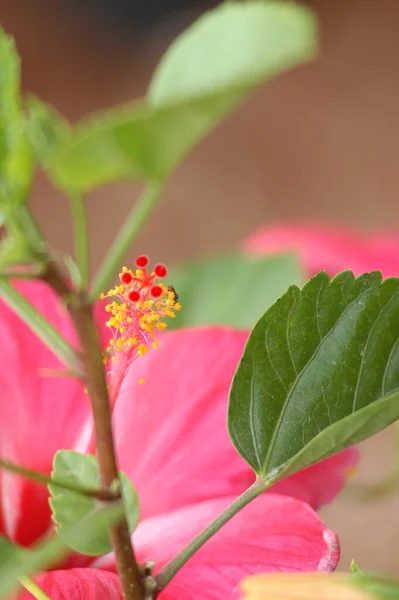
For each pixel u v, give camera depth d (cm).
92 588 55
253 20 48
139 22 220
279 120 206
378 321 54
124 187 194
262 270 69
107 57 217
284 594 49
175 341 61
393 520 136
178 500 58
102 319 62
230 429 54
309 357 54
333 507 138
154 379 61
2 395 62
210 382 60
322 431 53
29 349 63
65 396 62
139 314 53
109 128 47
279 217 188
